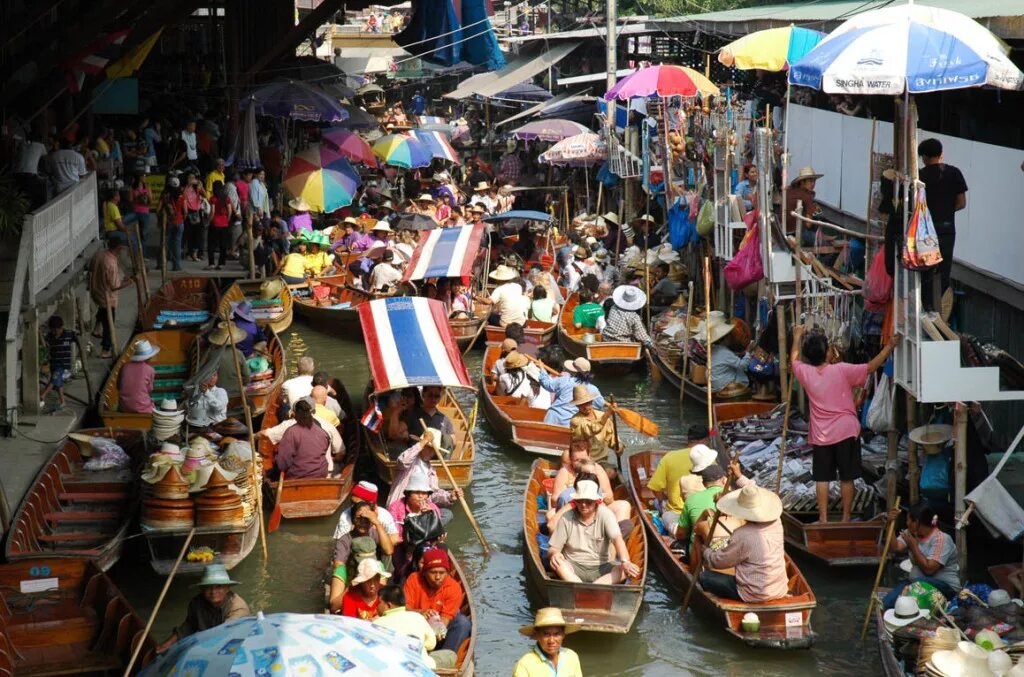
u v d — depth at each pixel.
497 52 37.97
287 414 17.66
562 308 26.59
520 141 46.03
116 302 22.25
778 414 17.61
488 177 44.31
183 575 13.61
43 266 17.28
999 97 16.27
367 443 17.17
